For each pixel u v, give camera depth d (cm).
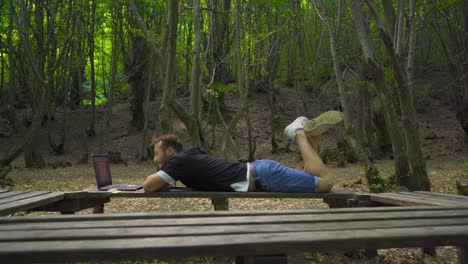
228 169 388
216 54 2173
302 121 422
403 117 738
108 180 463
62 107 2739
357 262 382
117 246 194
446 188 941
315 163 396
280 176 386
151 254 194
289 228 237
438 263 383
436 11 1680
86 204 434
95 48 2259
